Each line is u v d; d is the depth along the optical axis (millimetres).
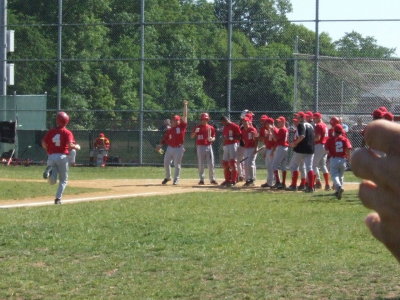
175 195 25344
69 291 10227
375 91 40375
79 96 48875
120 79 48625
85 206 21031
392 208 1935
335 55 41875
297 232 15953
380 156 1959
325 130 29188
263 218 18453
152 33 45312
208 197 24438
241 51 44312
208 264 12180
